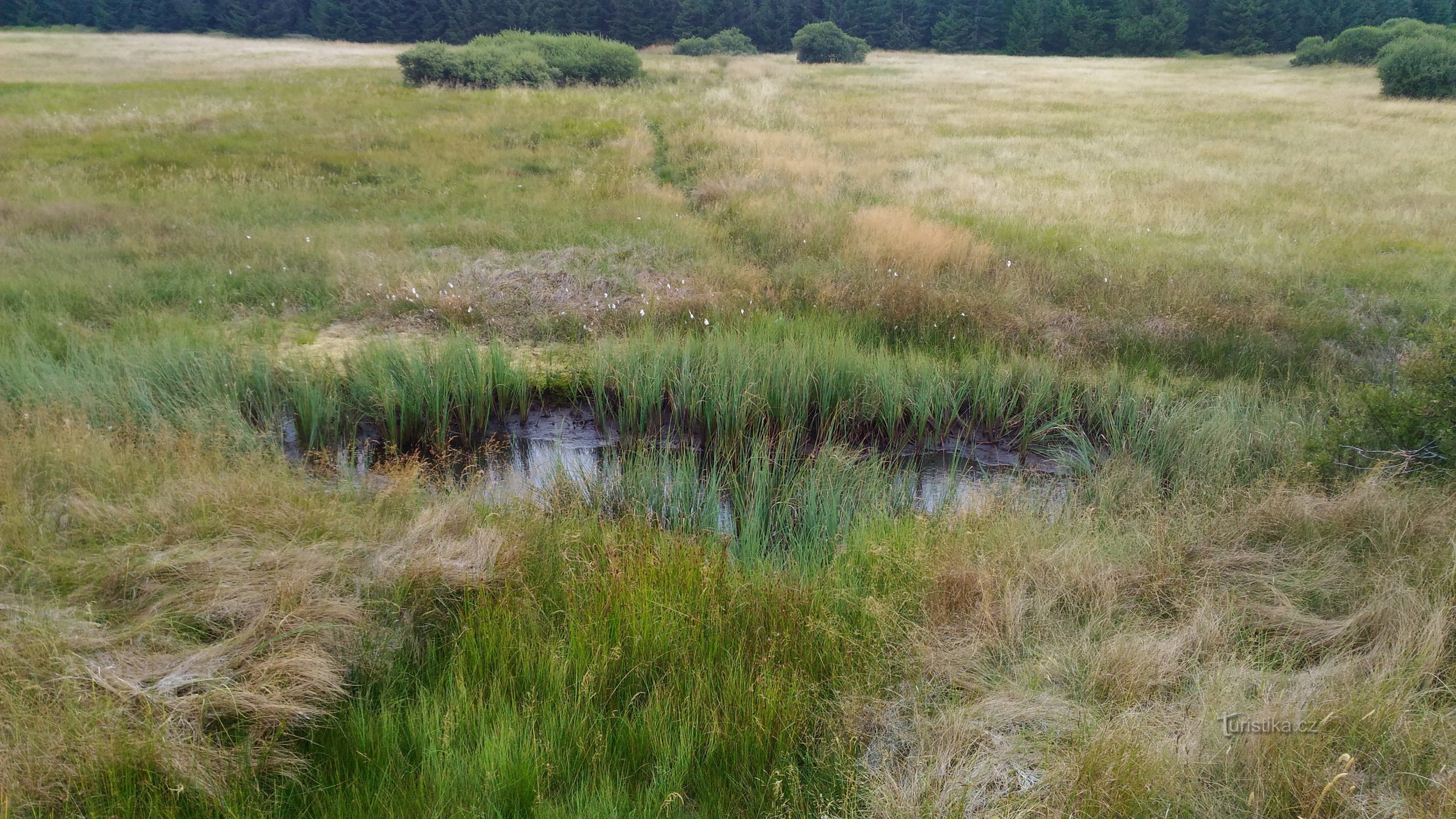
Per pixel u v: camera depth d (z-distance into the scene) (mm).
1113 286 9961
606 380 7965
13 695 3361
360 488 5965
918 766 3404
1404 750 3328
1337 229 12719
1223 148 19547
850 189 14930
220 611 4004
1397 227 12812
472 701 3803
